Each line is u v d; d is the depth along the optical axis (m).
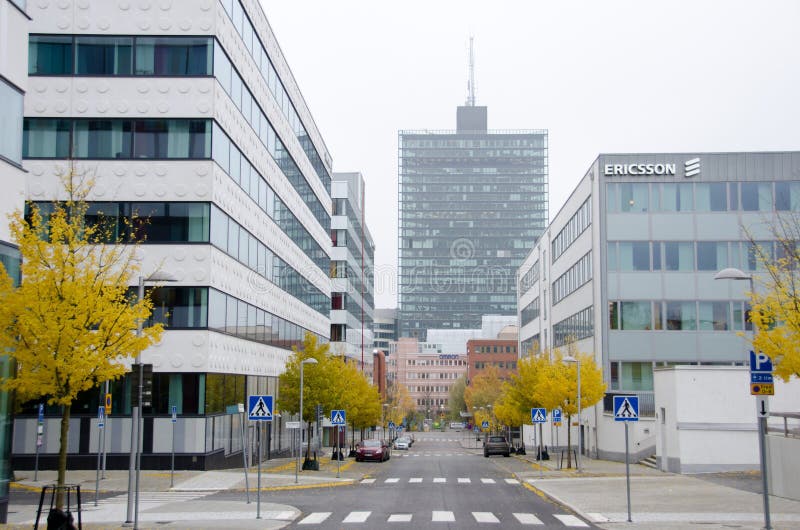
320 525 20.39
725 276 22.06
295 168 58.81
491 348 169.88
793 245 24.50
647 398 49.34
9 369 18.83
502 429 96.00
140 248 37.28
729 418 36.69
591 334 55.47
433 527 19.94
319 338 70.94
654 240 52.97
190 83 38.03
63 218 19.58
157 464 36.69
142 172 37.66
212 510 23.50
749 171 52.81
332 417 39.31
